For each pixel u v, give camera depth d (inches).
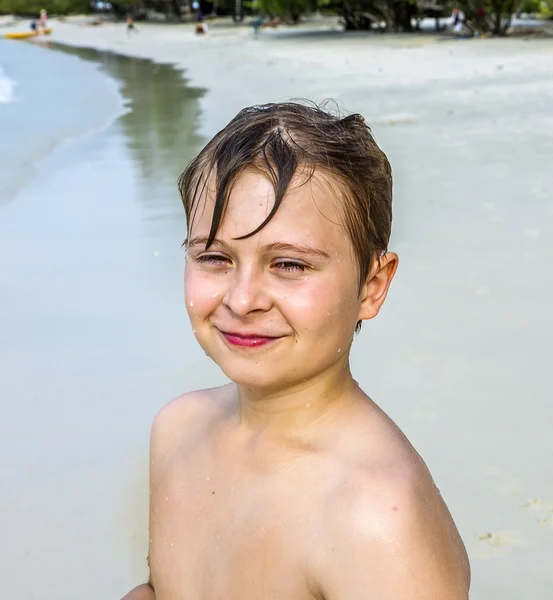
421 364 151.0
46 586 101.8
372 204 50.4
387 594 44.4
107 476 123.8
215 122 496.4
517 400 137.4
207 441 55.4
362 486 46.6
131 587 101.2
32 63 1133.1
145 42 1605.6
